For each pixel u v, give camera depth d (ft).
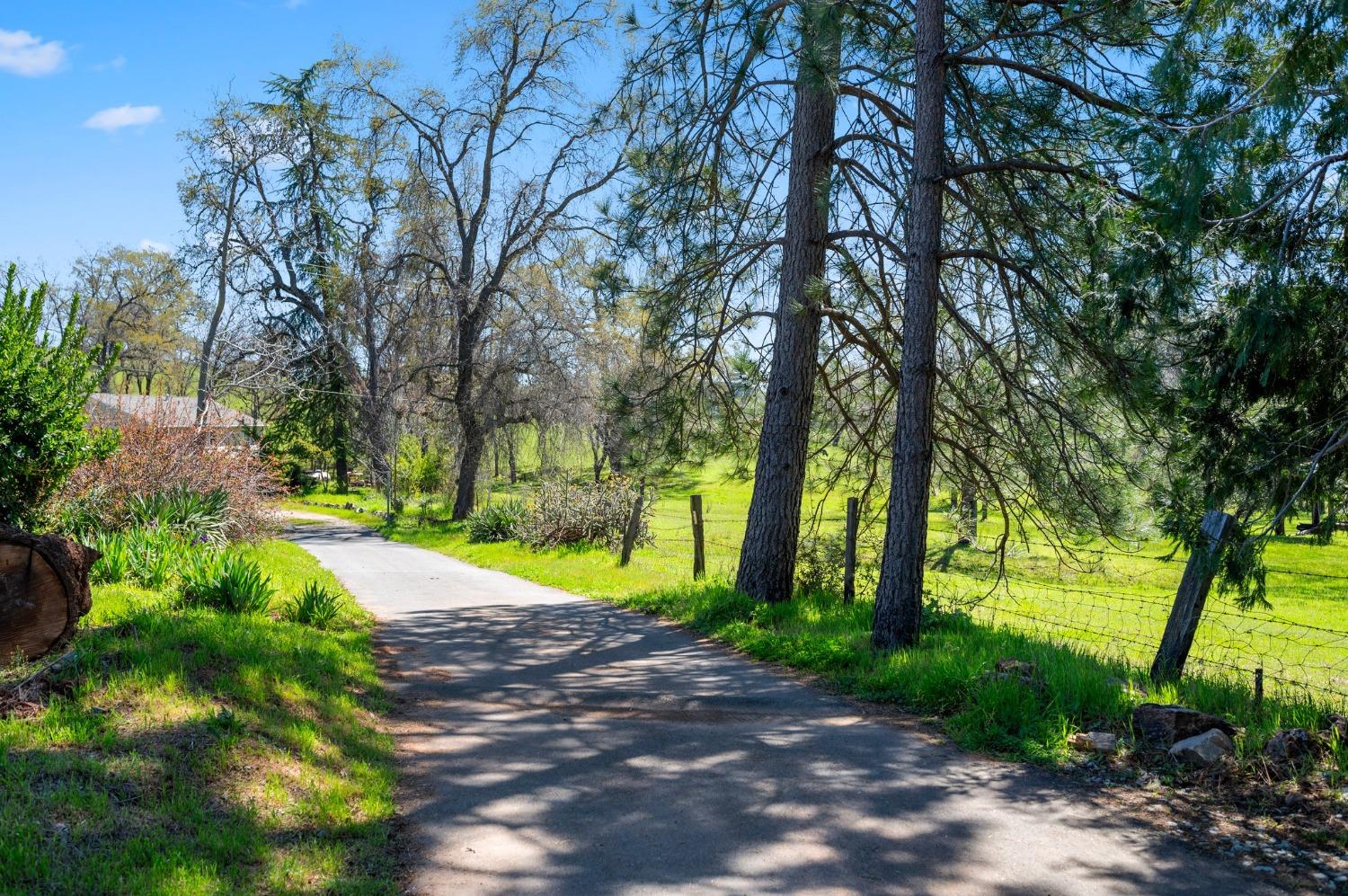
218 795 15.88
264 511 67.36
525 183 119.44
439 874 14.69
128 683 19.58
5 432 31.48
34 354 32.37
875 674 27.96
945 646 30.30
